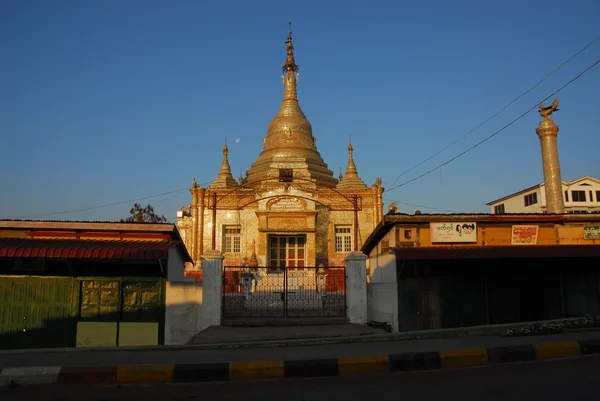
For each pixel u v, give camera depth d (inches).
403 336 482.6
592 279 725.3
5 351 425.7
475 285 727.1
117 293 611.5
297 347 442.0
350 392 316.5
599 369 362.9
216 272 666.8
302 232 1217.4
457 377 350.9
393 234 731.4
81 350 431.2
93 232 647.1
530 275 738.2
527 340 443.8
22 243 593.6
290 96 1691.7
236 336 565.6
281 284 1070.4
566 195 1948.8
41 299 601.6
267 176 1439.5
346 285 713.6
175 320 608.4
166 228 646.5
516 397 295.1
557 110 906.1
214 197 1289.4
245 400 302.2
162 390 327.3
